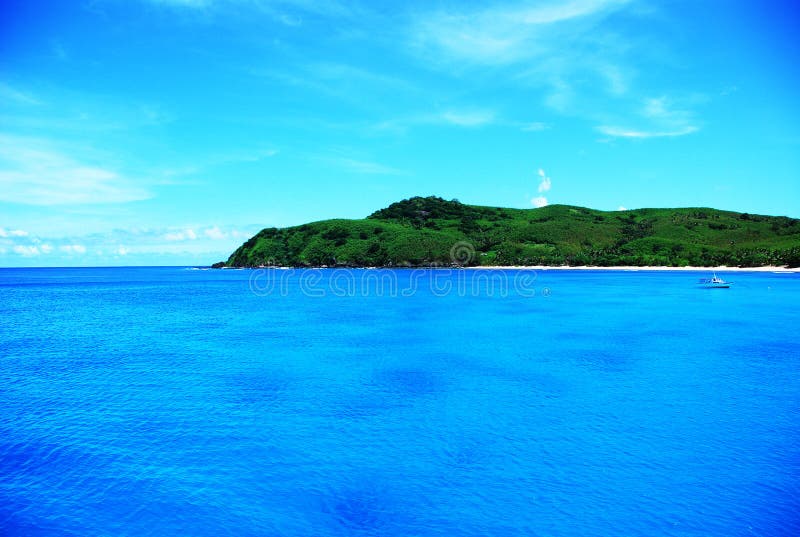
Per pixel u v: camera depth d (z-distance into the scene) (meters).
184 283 135.62
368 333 41.69
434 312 56.88
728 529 12.34
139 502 13.80
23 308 65.94
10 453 16.78
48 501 13.83
